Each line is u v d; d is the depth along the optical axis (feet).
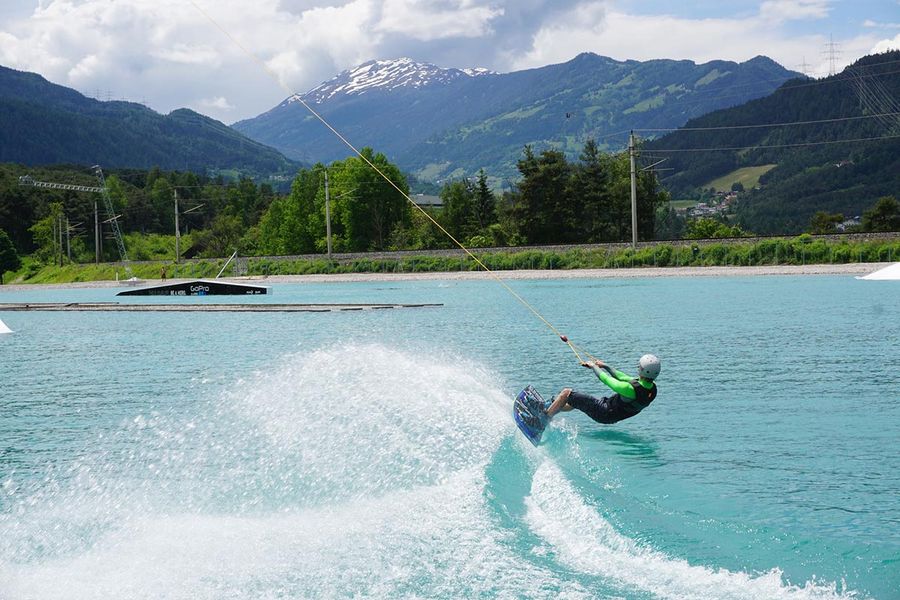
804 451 32.24
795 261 198.70
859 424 37.01
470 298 146.30
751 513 24.08
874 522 23.13
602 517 23.11
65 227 538.06
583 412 38.29
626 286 164.04
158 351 77.97
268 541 22.21
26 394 53.42
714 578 18.90
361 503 25.12
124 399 49.88
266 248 454.81
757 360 58.34
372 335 84.74
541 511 23.99
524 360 60.44
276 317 118.62
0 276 442.50
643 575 19.12
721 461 30.63
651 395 36.11
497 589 18.60
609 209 342.23
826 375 51.03
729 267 201.67
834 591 18.12
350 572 19.85
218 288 208.85
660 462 30.48
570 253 239.91
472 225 376.48
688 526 22.47
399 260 270.46
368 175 373.81
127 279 350.84
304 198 412.57
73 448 36.37
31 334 104.78
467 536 21.93
